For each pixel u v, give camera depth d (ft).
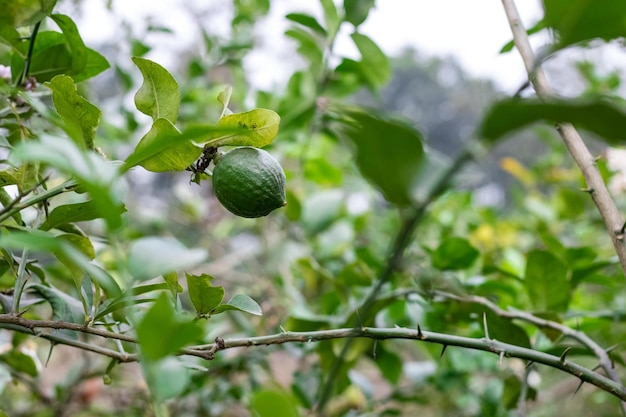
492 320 2.66
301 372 3.14
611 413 4.00
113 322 2.34
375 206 5.32
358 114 1.66
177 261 1.75
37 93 2.43
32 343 2.81
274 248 3.95
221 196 2.10
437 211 4.64
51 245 1.66
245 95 4.24
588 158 2.33
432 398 3.95
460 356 3.33
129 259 1.74
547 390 4.56
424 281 2.72
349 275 3.02
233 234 5.07
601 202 2.30
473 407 3.93
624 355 4.22
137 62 2.00
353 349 2.80
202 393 3.35
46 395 3.42
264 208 2.10
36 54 2.42
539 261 2.68
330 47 3.38
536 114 1.54
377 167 1.70
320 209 3.73
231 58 4.17
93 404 3.83
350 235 3.84
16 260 2.35
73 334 2.36
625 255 2.25
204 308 2.12
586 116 1.53
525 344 2.65
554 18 1.63
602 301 3.90
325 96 3.85
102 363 3.72
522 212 5.31
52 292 2.42
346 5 3.15
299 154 4.13
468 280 2.91
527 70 2.33
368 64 3.32
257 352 3.25
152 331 1.64
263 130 2.07
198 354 2.16
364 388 3.22
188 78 4.20
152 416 3.39
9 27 2.27
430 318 2.98
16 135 2.47
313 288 3.58
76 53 2.42
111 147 3.75
